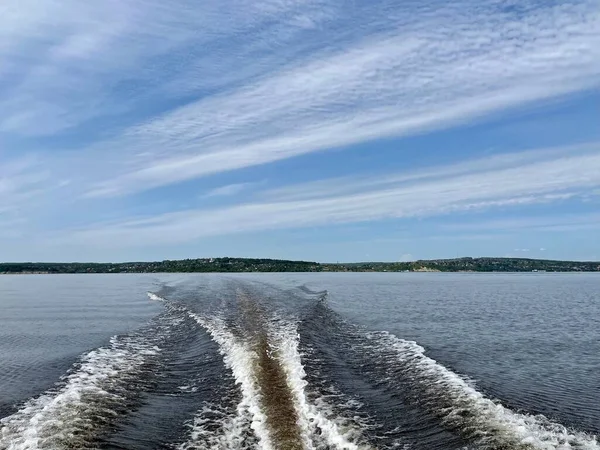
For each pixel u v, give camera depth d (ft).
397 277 506.89
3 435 38.78
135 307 145.89
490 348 81.51
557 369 66.80
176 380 57.11
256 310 113.50
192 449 36.04
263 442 36.37
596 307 158.40
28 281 395.34
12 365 66.44
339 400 47.11
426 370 61.26
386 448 35.99
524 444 36.96
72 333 94.94
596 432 40.96
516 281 410.11
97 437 38.27
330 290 226.38
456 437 38.22
